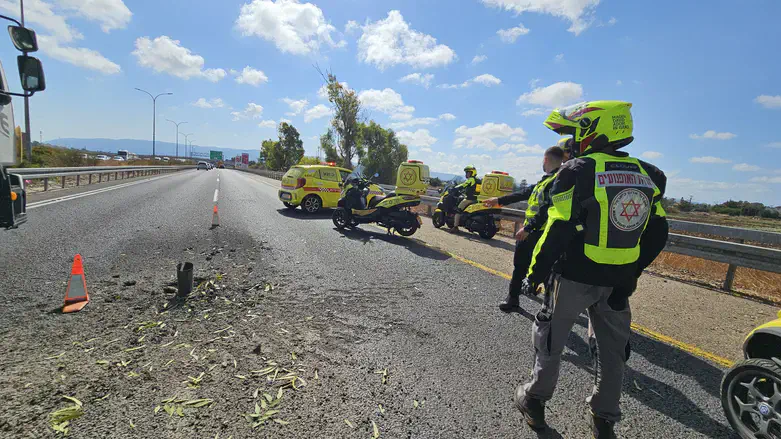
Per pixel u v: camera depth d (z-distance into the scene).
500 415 2.49
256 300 4.27
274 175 46.50
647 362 3.34
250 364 2.93
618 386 2.15
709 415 2.63
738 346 3.72
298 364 2.97
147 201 12.36
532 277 2.07
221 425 2.24
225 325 3.59
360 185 9.34
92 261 5.33
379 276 5.47
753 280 6.32
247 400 2.49
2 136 3.81
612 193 1.96
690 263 7.32
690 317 4.48
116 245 6.30
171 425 2.21
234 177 39.62
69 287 3.82
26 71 3.89
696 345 3.71
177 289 4.31
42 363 2.76
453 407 2.55
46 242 6.11
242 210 12.02
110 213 9.37
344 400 2.55
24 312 3.56
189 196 15.07
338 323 3.79
